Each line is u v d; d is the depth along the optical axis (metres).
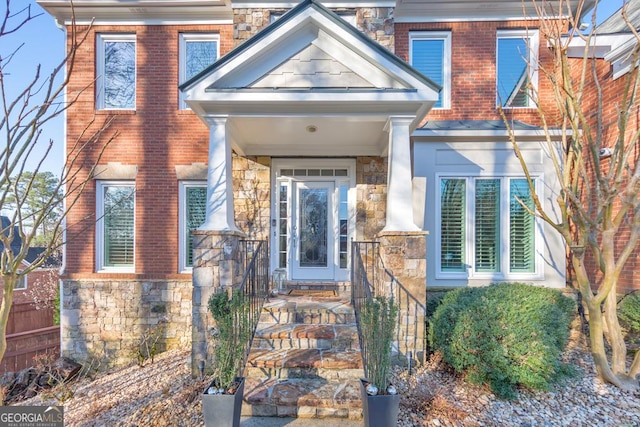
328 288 7.05
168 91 7.40
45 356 6.72
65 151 7.30
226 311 3.70
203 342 4.94
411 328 5.13
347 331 4.89
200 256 5.00
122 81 7.59
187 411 3.96
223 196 5.14
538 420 3.73
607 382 4.44
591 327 4.61
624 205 4.42
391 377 4.66
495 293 5.39
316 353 4.56
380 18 7.00
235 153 6.91
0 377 6.42
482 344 4.27
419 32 7.52
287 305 5.48
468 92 7.37
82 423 4.07
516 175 6.74
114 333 7.15
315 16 4.95
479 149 6.81
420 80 4.89
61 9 7.20
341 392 3.97
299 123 5.60
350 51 5.12
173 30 7.46
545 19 6.05
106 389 5.30
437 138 6.77
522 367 4.05
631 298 5.30
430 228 6.80
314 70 5.17
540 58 7.27
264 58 5.16
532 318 4.58
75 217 7.25
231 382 3.45
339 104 5.08
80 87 7.31
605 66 6.16
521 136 6.60
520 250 6.80
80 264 7.24
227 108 5.17
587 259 6.57
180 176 7.29
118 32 7.48
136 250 7.27
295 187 7.50
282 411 3.83
